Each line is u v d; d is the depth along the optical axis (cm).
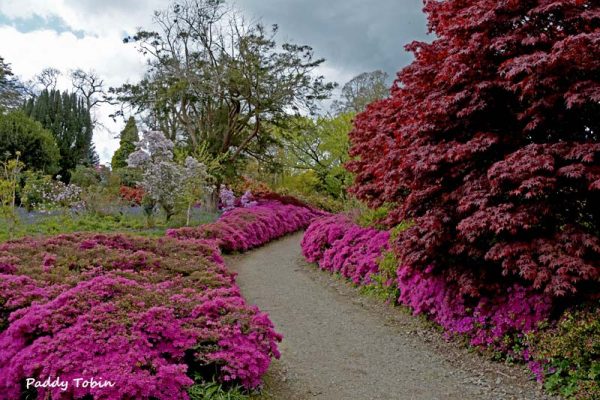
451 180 469
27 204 1118
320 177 2361
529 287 404
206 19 1683
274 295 704
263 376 384
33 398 304
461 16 457
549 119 399
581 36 329
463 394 355
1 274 447
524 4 407
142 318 340
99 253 596
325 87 1762
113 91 1803
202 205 1587
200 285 497
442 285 498
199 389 314
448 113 450
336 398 350
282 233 1512
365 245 800
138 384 274
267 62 1716
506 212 377
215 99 1783
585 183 368
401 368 412
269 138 1897
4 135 1719
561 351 340
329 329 532
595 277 335
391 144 632
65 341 309
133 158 1176
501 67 397
